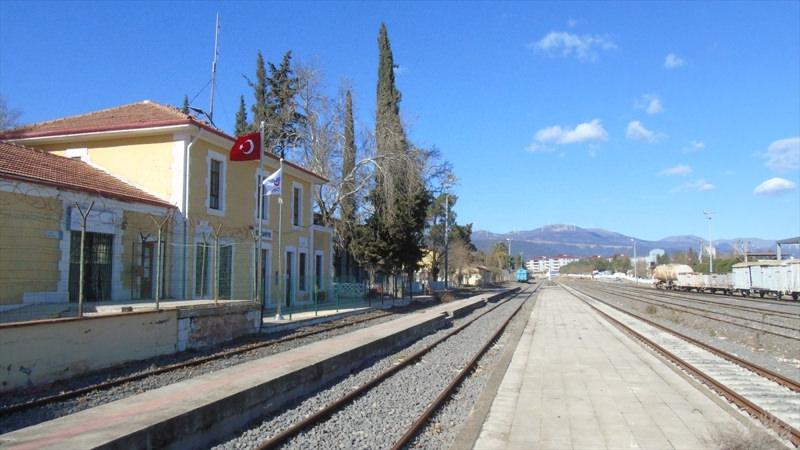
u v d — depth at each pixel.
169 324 16.19
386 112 44.38
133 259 20.84
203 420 8.55
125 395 11.29
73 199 18.53
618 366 14.77
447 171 45.78
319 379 12.97
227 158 26.42
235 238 26.25
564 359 16.12
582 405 10.45
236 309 19.48
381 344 18.30
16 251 16.67
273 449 8.09
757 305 42.97
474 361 15.73
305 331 22.30
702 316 31.59
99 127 24.02
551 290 82.94
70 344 12.85
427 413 9.79
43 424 7.61
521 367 14.86
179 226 23.09
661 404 10.41
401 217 41.81
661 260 147.00
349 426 9.32
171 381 12.65
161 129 23.30
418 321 25.05
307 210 35.50
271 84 50.66
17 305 16.61
